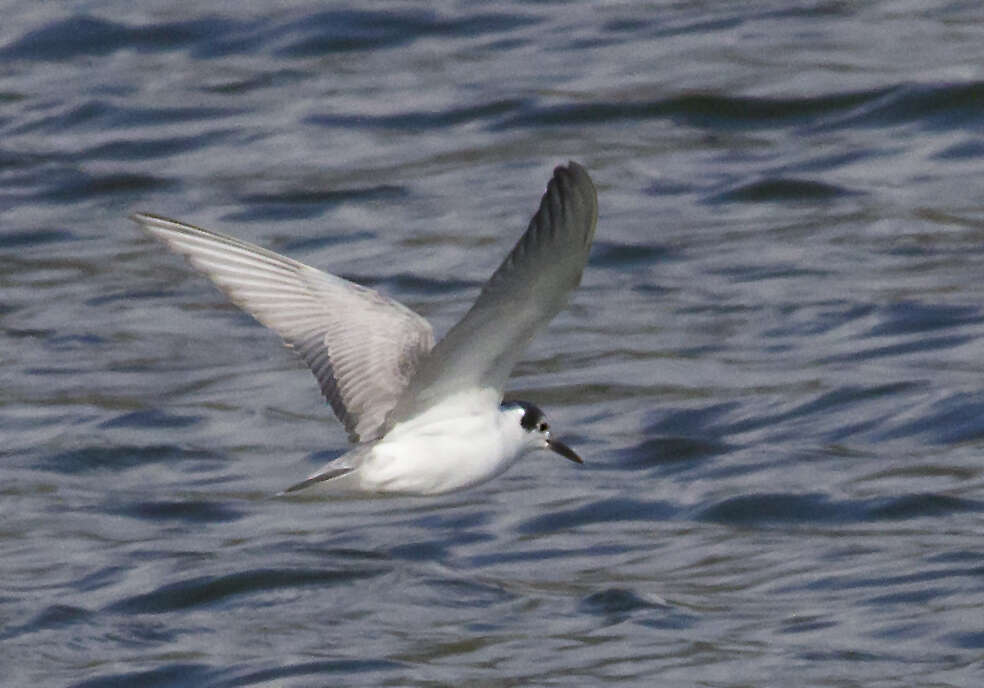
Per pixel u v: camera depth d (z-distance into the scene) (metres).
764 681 12.00
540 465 15.95
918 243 19.83
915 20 25.72
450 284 19.64
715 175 21.89
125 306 20.05
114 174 23.03
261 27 26.61
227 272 9.48
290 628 13.30
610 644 12.73
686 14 26.42
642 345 18.11
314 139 23.59
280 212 21.81
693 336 18.22
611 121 23.44
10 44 26.58
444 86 24.64
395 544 14.66
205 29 26.67
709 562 14.02
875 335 17.86
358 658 12.73
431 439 9.41
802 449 15.77
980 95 22.83
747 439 16.06
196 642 13.22
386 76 25.14
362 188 22.20
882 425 16.09
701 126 23.20
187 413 17.30
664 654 12.52
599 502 15.17
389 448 9.34
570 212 7.93
